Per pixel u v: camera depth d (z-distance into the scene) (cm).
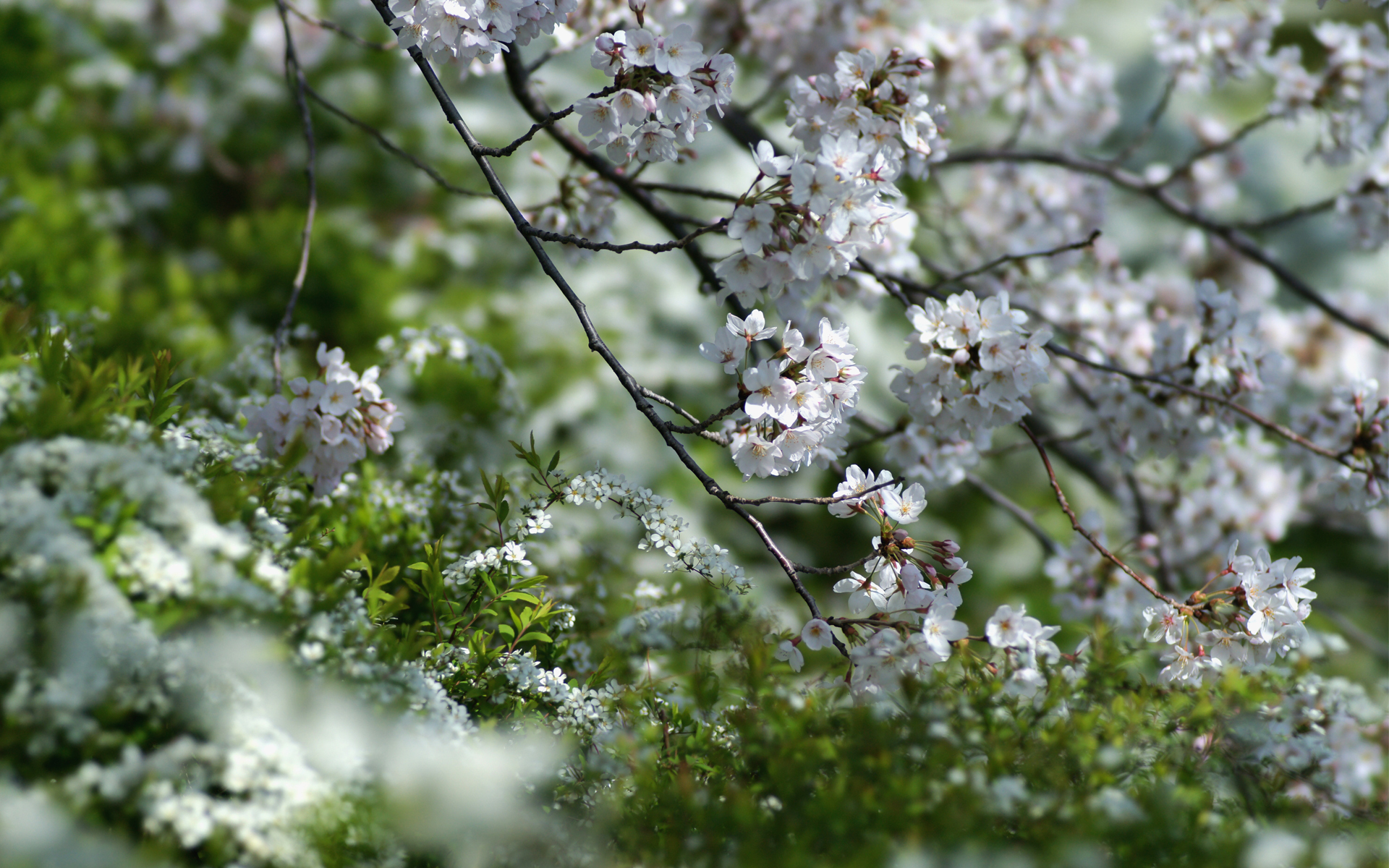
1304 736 381
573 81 794
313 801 353
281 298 634
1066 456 497
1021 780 360
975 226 503
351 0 795
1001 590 712
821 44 445
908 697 365
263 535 363
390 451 417
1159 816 358
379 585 371
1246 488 453
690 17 447
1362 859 365
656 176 774
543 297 736
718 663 384
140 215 689
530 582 380
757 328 377
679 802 360
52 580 350
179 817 350
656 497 384
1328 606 504
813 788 359
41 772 350
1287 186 878
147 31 745
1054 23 474
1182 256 568
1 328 363
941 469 413
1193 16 449
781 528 699
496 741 367
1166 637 382
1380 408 408
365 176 763
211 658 353
